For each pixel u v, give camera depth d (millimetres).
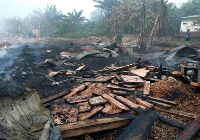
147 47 15484
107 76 7332
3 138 2748
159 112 4605
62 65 10484
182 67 6879
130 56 13414
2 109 2973
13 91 3215
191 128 3713
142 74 6992
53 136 3098
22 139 2871
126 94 5426
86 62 11477
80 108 4695
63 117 4266
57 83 7035
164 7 17156
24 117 3096
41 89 6508
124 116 4234
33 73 8602
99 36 25172
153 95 5500
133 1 21625
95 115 4453
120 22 22297
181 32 23719
